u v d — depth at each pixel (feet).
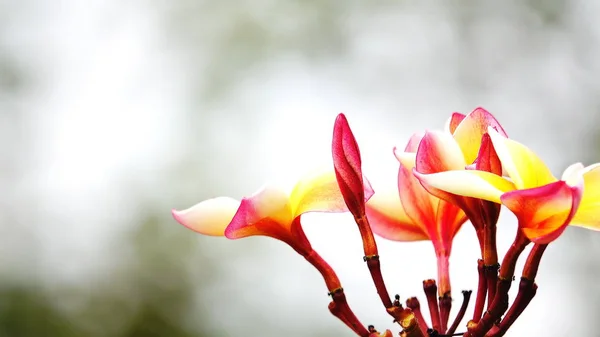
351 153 6.25
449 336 5.97
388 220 7.43
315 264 6.57
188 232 31.91
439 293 6.95
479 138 6.44
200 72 34.55
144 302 30.94
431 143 6.18
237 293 30.73
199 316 30.73
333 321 29.01
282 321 29.68
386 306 6.07
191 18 34.94
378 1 34.04
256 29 34.32
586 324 22.98
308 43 34.06
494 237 6.08
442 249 7.10
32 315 29.55
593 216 5.82
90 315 30.40
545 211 5.46
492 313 5.82
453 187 5.75
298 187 6.63
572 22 31.50
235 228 6.51
